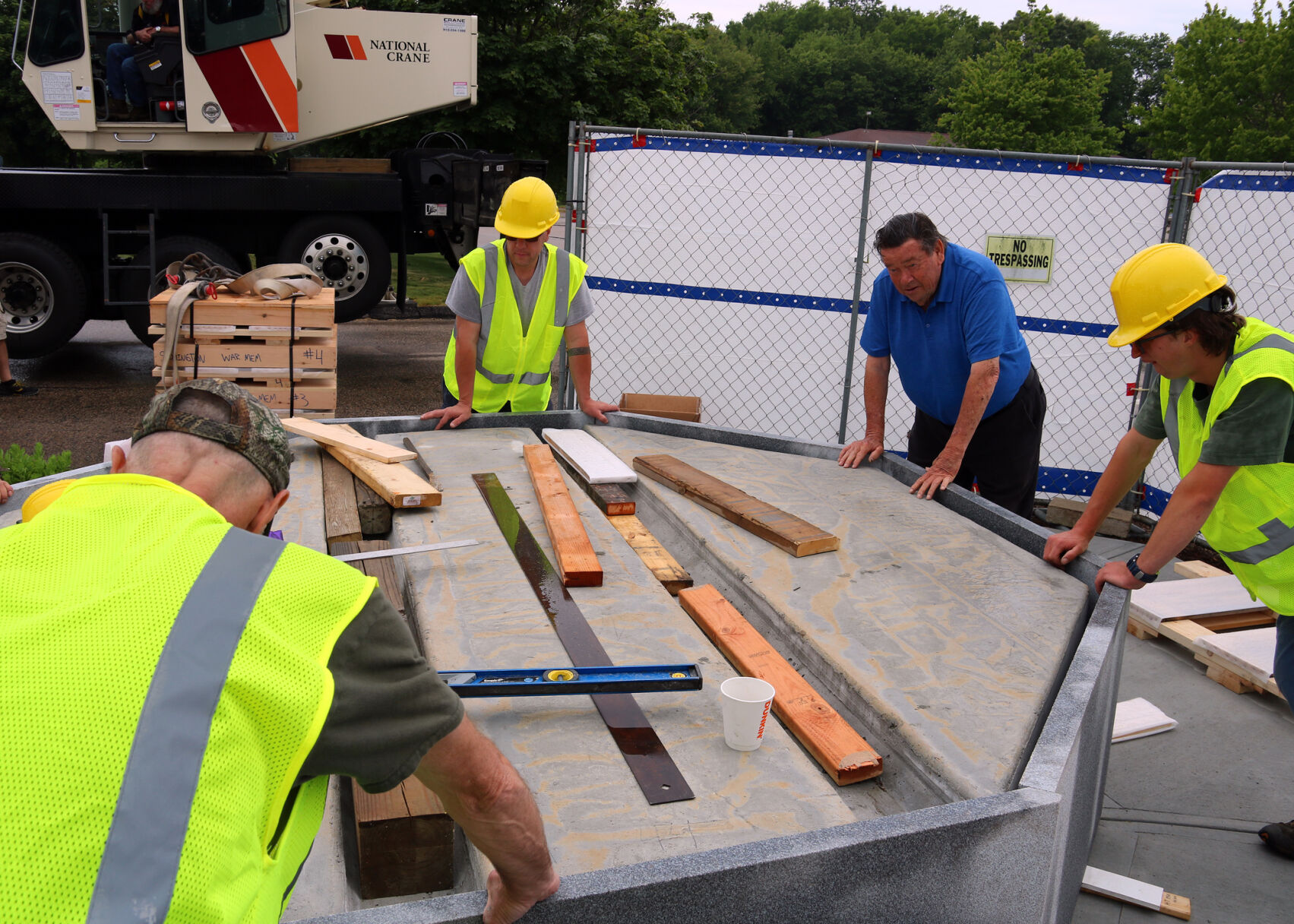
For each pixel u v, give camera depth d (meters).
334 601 1.02
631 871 1.27
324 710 0.94
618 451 3.61
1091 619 2.24
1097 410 5.95
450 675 1.85
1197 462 2.44
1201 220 5.52
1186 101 35.97
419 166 9.63
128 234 8.55
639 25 25.05
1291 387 2.20
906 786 1.76
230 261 8.67
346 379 9.07
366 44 9.14
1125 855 2.80
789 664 2.16
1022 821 1.45
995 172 5.66
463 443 3.65
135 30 8.27
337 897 1.53
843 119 95.06
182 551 1.00
